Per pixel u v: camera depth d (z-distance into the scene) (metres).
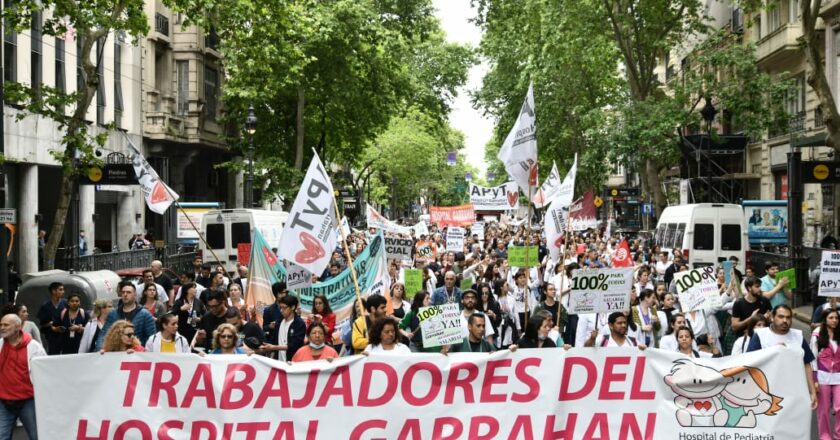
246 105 41.88
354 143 48.72
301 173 43.75
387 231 28.06
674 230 29.22
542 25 41.56
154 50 42.53
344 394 8.97
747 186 49.72
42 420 8.92
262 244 15.23
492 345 11.19
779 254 29.70
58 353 13.26
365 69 44.53
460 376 8.98
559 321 13.77
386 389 8.98
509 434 8.96
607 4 38.84
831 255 12.76
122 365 8.97
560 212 16.75
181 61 44.31
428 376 8.99
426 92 63.47
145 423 8.91
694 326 13.53
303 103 44.06
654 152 38.00
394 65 44.66
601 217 70.88
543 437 8.96
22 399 9.85
